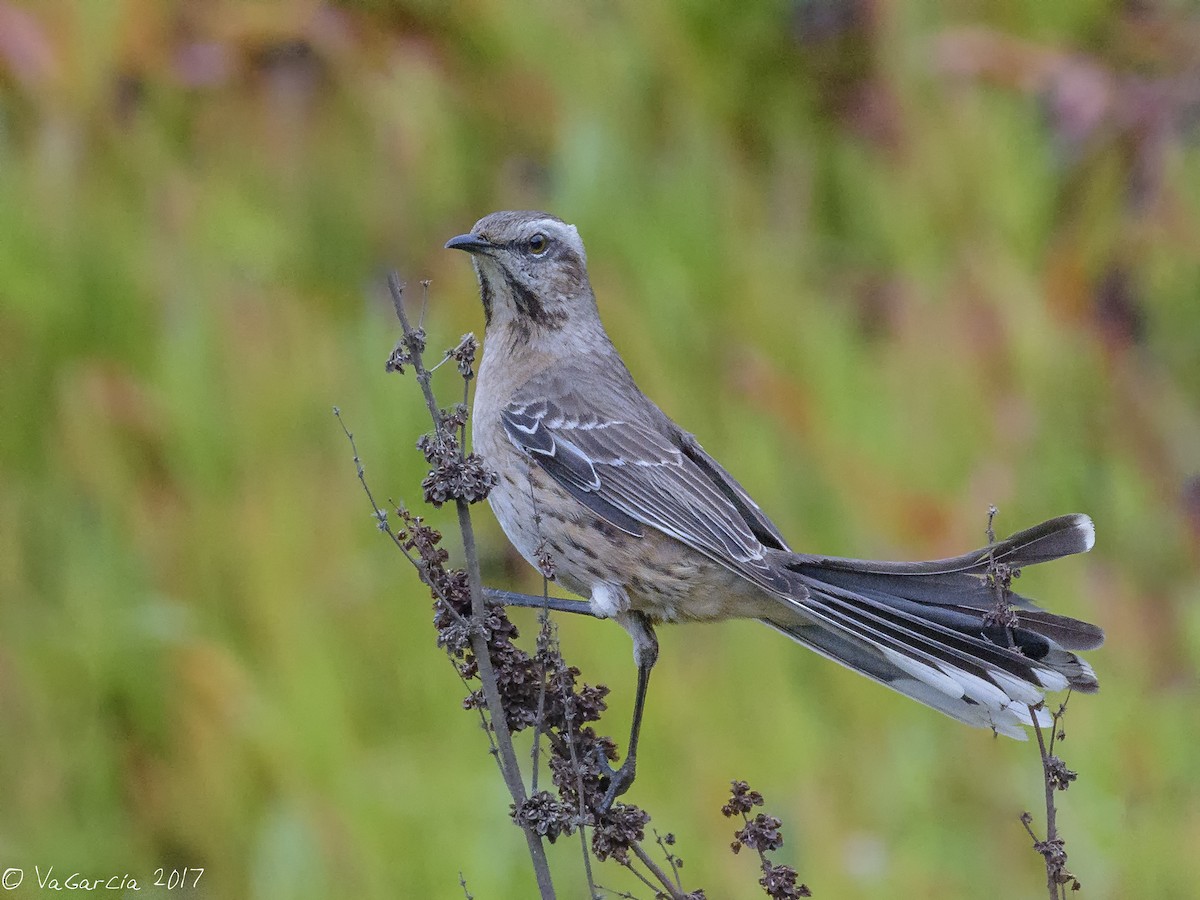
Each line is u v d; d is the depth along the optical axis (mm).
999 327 12273
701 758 10133
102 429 11430
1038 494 11742
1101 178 13461
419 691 10516
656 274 12172
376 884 9695
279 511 11031
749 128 13766
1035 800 10305
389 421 11453
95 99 12852
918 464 11680
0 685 10398
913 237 13078
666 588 9133
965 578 8281
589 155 12555
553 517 9336
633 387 9953
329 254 12820
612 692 10469
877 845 9984
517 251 9836
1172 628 11281
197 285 12055
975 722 8281
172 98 13117
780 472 11430
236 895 9992
